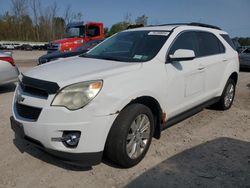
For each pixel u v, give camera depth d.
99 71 3.66
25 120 3.56
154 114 4.28
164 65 4.31
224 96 6.30
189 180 3.55
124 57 4.46
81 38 16.36
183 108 4.78
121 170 3.75
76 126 3.30
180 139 4.82
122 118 3.55
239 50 15.68
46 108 3.35
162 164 3.93
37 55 31.50
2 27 68.19
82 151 3.37
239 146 4.60
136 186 3.41
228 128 5.45
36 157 4.08
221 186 3.43
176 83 4.48
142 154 3.95
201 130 5.29
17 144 4.48
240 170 3.82
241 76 13.26
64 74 3.61
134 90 3.69
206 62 5.30
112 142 3.54
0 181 3.48
